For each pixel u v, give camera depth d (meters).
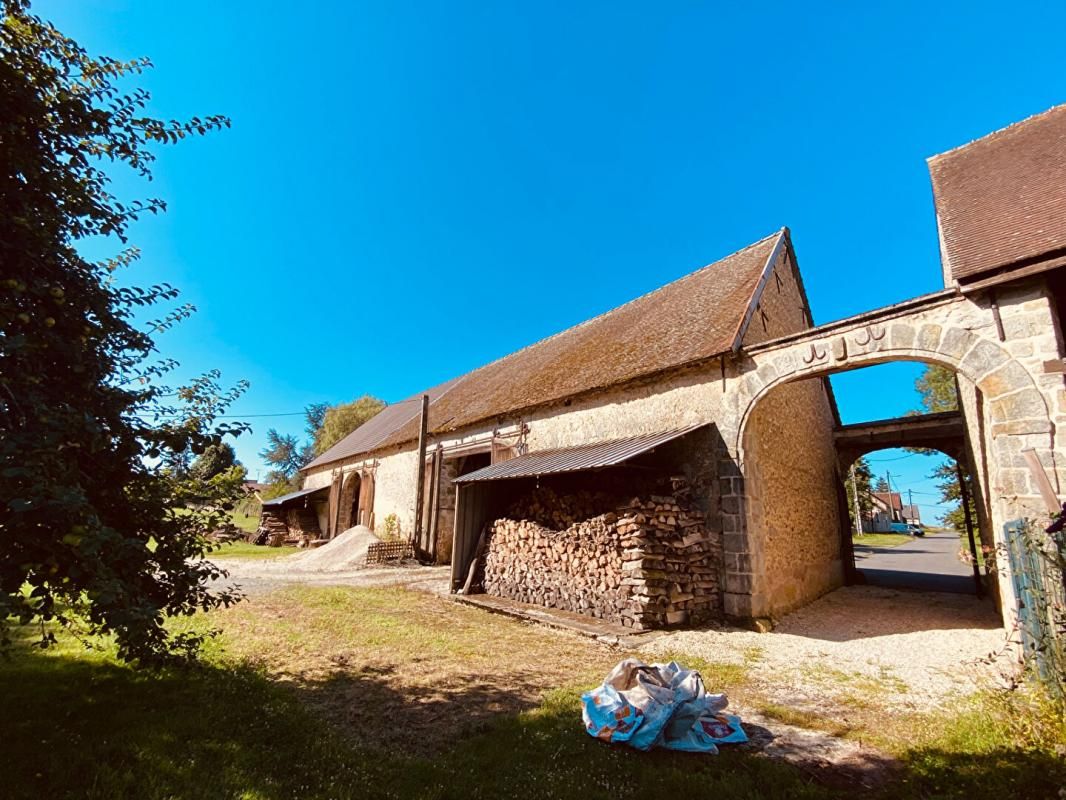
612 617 7.12
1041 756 3.13
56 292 2.81
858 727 3.82
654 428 8.72
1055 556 4.10
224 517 3.96
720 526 7.50
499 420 12.84
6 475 2.18
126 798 2.57
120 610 2.62
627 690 3.76
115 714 3.45
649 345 10.10
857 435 12.33
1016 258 4.98
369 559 13.78
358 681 4.61
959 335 5.48
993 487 5.65
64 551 2.49
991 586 8.89
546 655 5.62
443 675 4.84
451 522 14.92
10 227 2.80
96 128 3.16
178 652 4.80
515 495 10.55
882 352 6.05
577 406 10.45
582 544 7.84
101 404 3.14
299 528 23.20
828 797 2.88
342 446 26.33
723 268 11.70
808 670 5.21
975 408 7.52
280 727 3.50
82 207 3.13
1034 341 4.99
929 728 3.75
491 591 9.52
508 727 3.67
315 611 7.33
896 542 31.64
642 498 7.59
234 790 2.70
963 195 7.02
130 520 3.40
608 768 3.10
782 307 10.05
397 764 3.13
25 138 2.86
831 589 10.63
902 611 8.42
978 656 5.67
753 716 4.03
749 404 7.38
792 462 9.63
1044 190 5.95
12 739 3.03
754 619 6.93
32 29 3.02
